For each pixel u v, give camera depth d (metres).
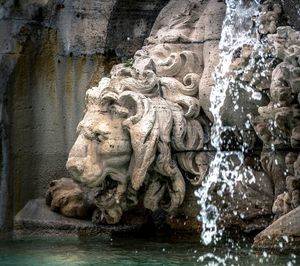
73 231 22.28
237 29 21.06
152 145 20.19
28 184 23.73
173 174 20.95
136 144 20.11
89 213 22.75
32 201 23.59
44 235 22.48
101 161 20.36
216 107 21.03
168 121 20.69
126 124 20.22
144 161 20.17
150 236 22.00
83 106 24.34
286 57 19.14
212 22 21.78
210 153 21.41
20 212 23.31
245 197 21.06
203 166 21.31
